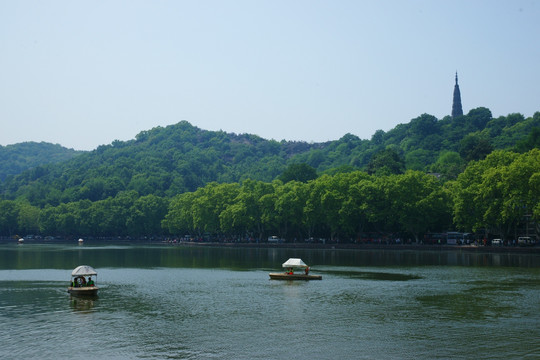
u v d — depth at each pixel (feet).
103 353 174.50
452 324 212.64
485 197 610.24
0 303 257.96
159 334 197.57
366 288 306.14
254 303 257.96
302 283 329.72
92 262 493.36
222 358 169.68
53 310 240.32
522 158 625.00
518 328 205.77
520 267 424.05
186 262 494.59
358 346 182.29
